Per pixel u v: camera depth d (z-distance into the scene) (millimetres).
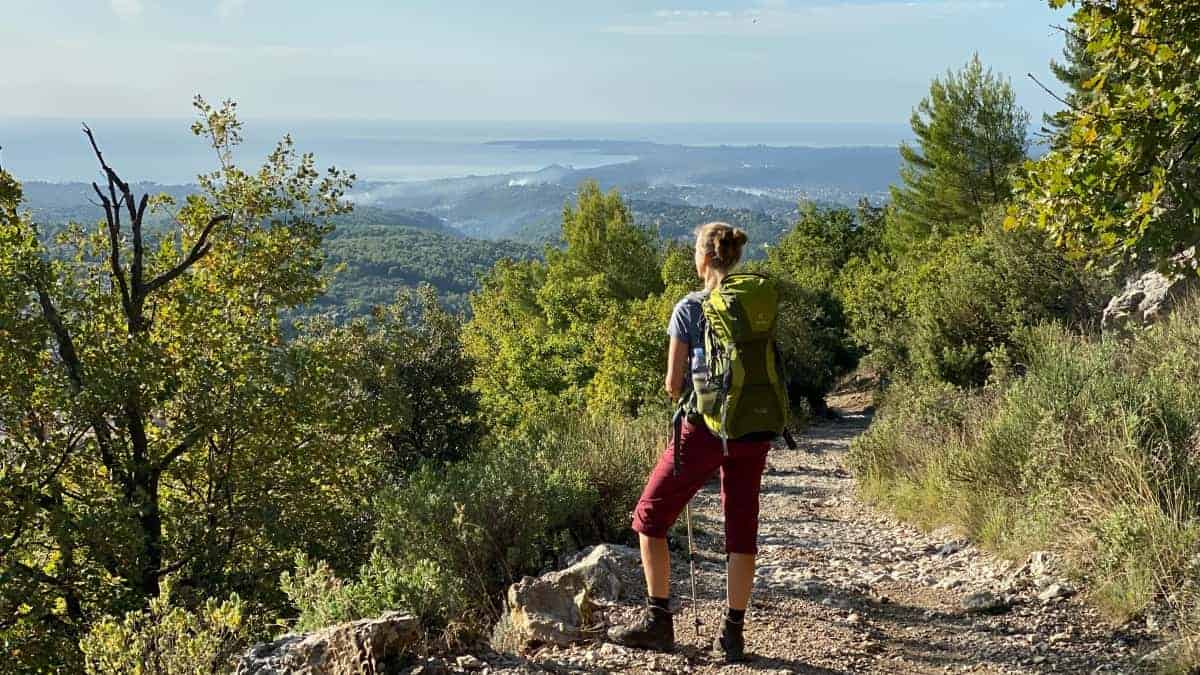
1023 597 5238
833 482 13641
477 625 4414
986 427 8523
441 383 17000
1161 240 5043
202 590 12352
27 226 14570
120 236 15852
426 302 17812
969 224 35281
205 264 16969
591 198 49844
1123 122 4988
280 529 13219
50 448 13242
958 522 7770
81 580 12773
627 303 39344
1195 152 4965
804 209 60219
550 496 6316
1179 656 3783
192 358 14719
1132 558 4867
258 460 14359
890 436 12055
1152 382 6852
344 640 3576
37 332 13320
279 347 15328
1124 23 5082
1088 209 5172
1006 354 14945
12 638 11773
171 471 14586
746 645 4164
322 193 17250
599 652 3965
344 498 14414
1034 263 15711
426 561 4715
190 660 4148
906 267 34750
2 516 12109
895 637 4551
